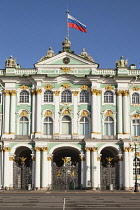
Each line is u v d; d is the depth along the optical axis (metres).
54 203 42.00
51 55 77.25
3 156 71.50
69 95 74.31
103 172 71.38
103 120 73.44
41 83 74.12
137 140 72.88
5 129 72.38
